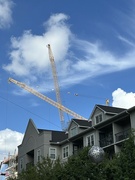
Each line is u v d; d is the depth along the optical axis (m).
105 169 22.08
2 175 57.94
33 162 49.12
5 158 80.81
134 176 20.03
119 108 42.12
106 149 38.41
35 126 50.91
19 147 55.22
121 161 21.22
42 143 47.25
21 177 34.88
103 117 40.09
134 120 34.75
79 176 23.23
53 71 115.50
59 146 47.69
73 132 45.28
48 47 116.12
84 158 24.11
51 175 30.55
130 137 21.97
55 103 114.38
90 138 41.12
